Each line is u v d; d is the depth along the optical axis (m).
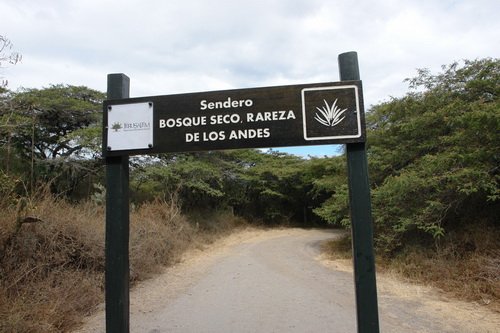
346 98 3.35
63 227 6.87
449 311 5.62
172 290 7.40
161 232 11.43
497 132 7.84
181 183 17.28
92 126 17.56
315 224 29.44
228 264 10.62
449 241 8.57
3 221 5.91
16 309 4.71
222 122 3.49
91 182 16.56
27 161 14.32
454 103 9.12
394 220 9.80
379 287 7.32
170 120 3.57
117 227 3.54
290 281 8.06
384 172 11.75
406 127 10.30
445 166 8.56
